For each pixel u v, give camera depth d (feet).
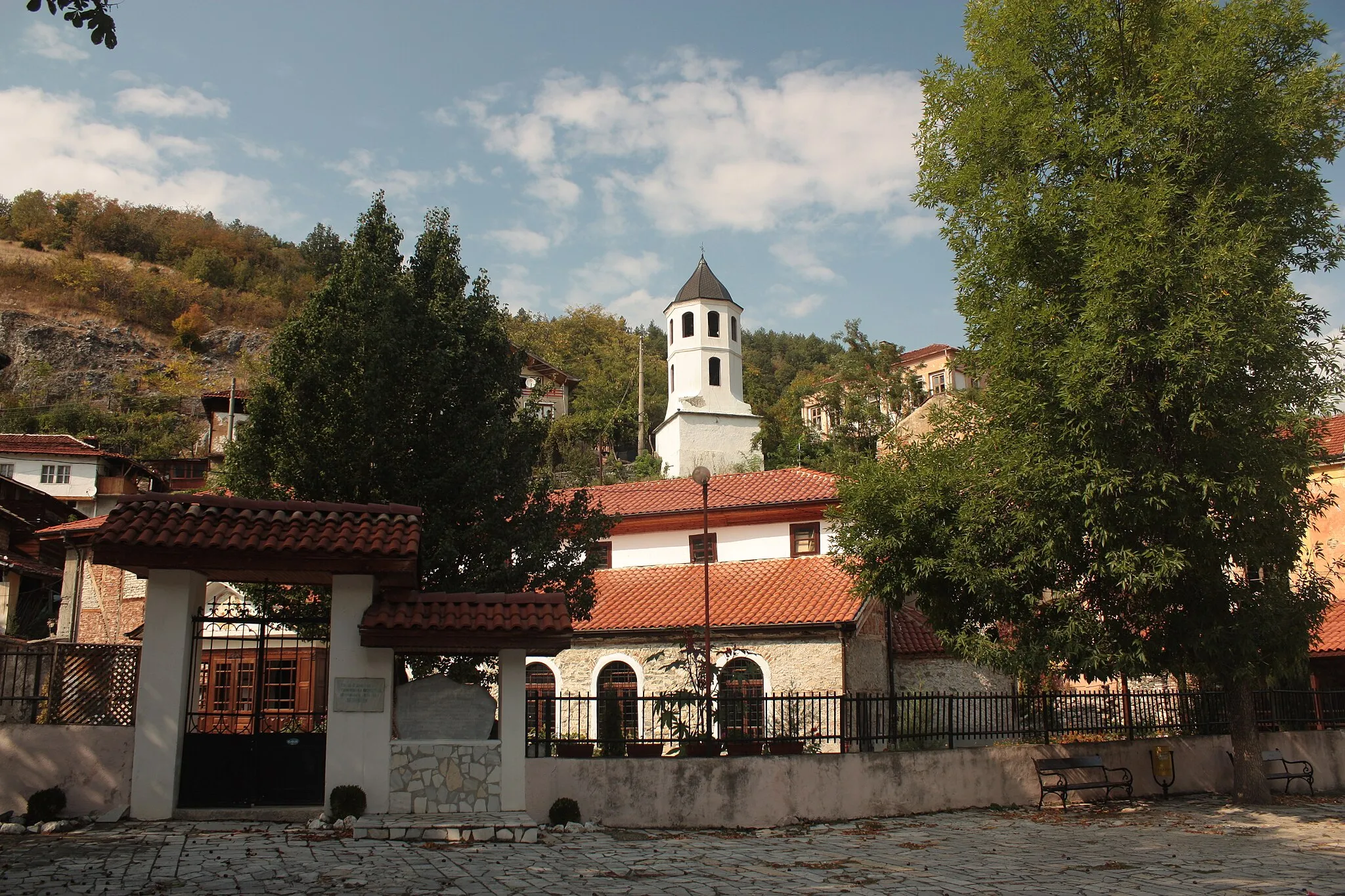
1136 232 48.34
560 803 42.70
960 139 55.98
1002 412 54.80
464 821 37.81
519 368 63.46
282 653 69.31
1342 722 70.95
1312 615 54.08
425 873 30.48
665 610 82.07
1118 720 61.77
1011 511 54.85
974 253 55.88
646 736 74.84
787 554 90.38
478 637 39.91
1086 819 50.67
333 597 40.24
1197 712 65.16
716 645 77.10
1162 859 38.45
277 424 54.54
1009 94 55.11
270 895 26.73
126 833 34.81
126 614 89.35
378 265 55.01
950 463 57.57
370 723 39.47
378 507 41.68
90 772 37.68
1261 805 55.88
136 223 379.14
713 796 46.01
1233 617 52.44
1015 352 52.24
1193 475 48.39
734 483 98.48
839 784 49.32
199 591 41.27
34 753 37.45
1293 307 49.37
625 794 44.68
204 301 333.83
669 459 184.75
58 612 93.35
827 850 39.83
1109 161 53.42
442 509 53.62
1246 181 51.21
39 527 106.52
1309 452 52.03
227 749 39.37
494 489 55.67
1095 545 51.85
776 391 299.79
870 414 174.50
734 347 188.85
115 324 309.22
